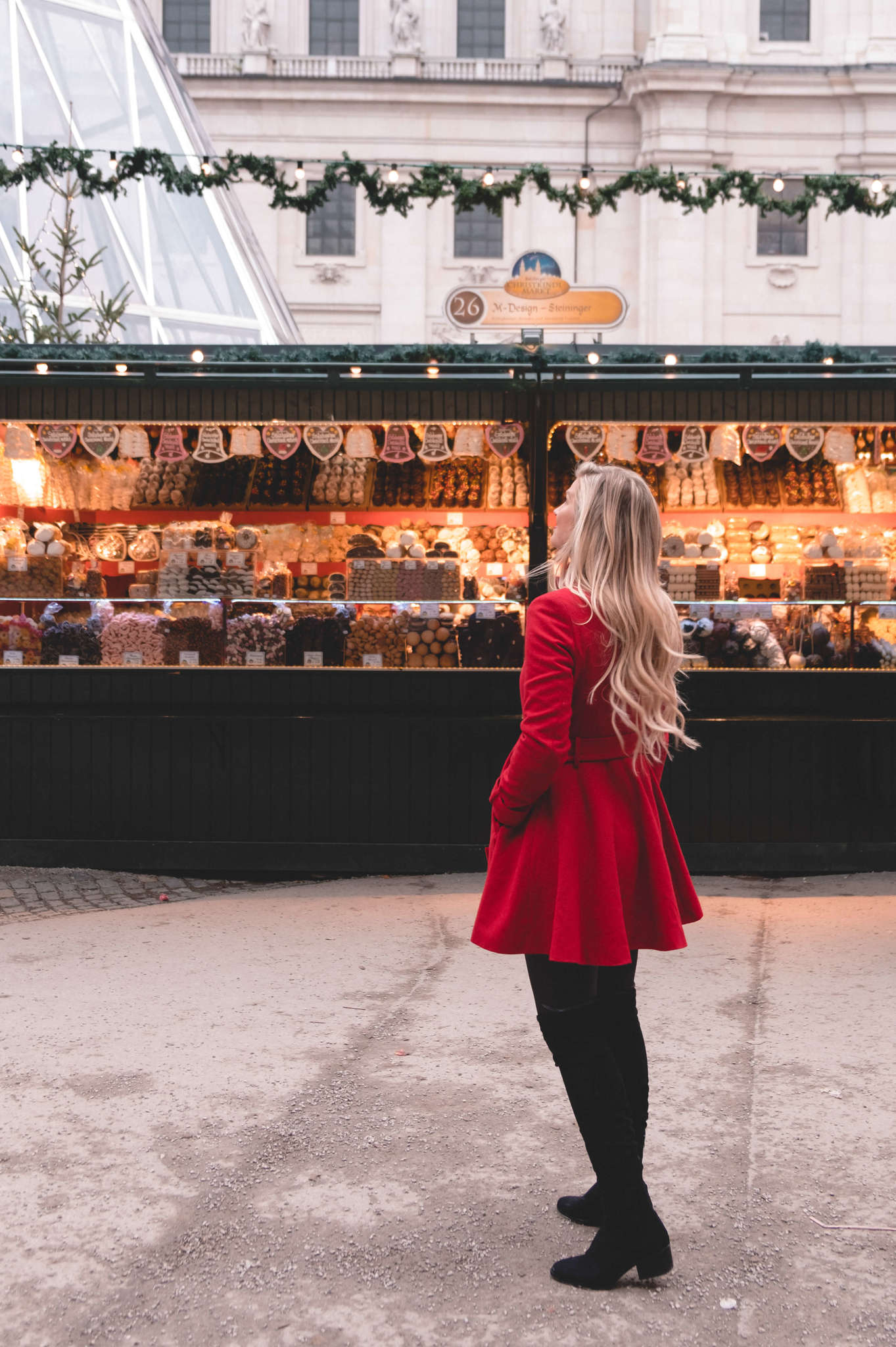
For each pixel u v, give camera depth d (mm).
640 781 2303
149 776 6160
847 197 7922
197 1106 3070
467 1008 3930
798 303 32469
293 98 32500
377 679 6137
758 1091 3195
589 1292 2205
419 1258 2324
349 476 7016
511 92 32625
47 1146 2822
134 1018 3789
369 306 33000
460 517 6855
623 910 2236
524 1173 2697
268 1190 2609
